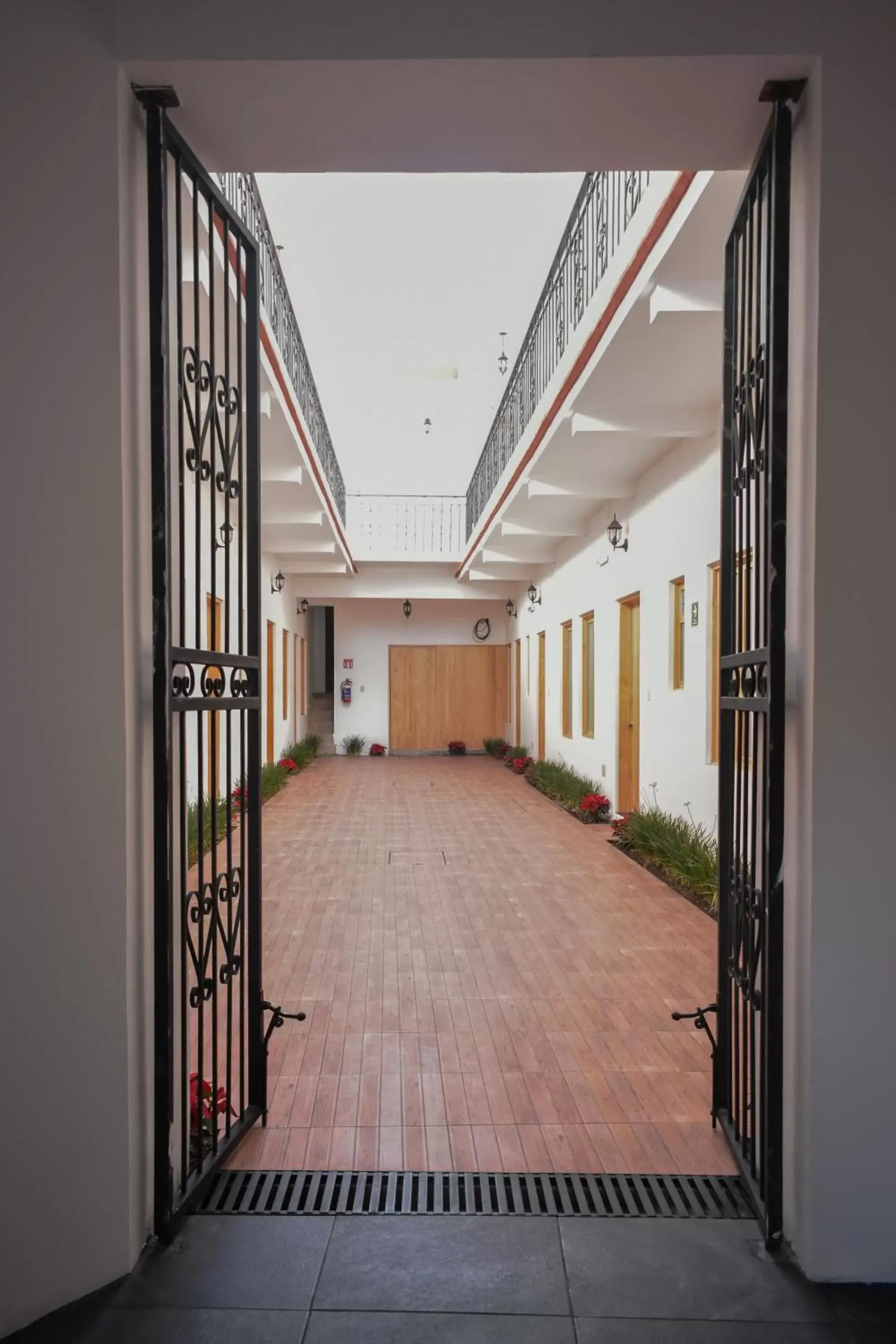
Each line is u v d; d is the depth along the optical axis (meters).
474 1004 3.98
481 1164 2.61
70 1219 2.08
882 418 2.07
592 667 10.84
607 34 2.06
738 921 2.66
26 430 2.04
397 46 2.07
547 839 8.36
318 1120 2.87
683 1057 3.39
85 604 2.07
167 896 2.15
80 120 2.05
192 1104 2.60
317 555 13.88
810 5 2.06
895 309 2.07
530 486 8.47
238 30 2.07
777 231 2.15
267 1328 1.95
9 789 2.04
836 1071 2.09
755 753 2.39
